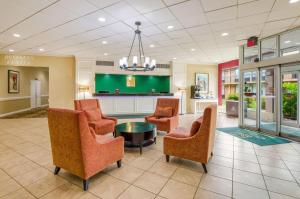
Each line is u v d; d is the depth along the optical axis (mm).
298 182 2416
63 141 2309
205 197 2074
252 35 4797
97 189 2230
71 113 2131
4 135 4664
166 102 5348
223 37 4953
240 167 2863
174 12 3363
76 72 7629
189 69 9375
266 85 5305
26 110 9617
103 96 7902
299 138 4281
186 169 2791
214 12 3363
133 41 5211
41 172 2656
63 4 3045
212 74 9602
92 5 3080
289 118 5270
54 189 2221
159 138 4535
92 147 2262
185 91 9094
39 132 4980
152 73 8781
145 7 3156
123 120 6949
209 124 2600
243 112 5789
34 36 4832
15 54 7203
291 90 5266
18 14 3438
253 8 3203
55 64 7621
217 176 2568
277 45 4734
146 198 2055
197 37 4941
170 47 6062
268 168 2830
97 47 6090
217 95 9609
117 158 2758
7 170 2713
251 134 4953
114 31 4418
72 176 2543
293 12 3377
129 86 9133
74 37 4922
